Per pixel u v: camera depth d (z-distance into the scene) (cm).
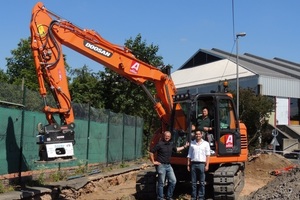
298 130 4472
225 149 1267
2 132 1166
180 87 5456
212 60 5959
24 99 1277
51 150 997
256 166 2227
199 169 1172
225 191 1189
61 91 1080
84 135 1708
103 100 2919
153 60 2886
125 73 1248
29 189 1184
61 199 1272
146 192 1292
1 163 1156
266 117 3769
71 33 1161
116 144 2109
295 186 1134
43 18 1098
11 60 3809
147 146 2892
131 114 2884
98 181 1550
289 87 4634
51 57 1089
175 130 1273
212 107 1295
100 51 1207
